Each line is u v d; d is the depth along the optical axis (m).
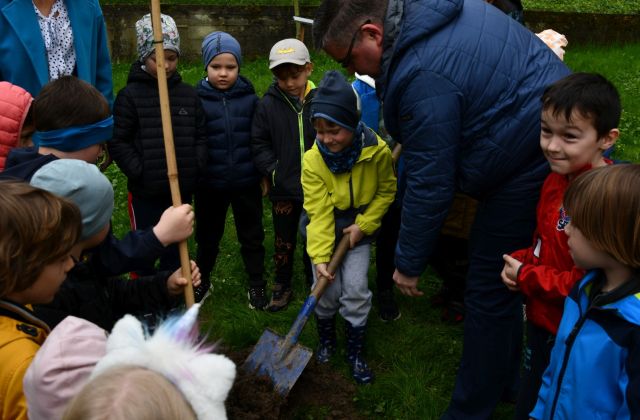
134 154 3.60
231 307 3.96
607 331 1.75
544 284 2.17
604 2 12.81
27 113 2.68
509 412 3.02
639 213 1.66
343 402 3.13
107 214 1.99
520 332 2.94
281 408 3.02
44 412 1.45
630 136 6.82
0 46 3.48
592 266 1.81
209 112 3.82
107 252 2.31
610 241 1.70
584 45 11.52
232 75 3.84
